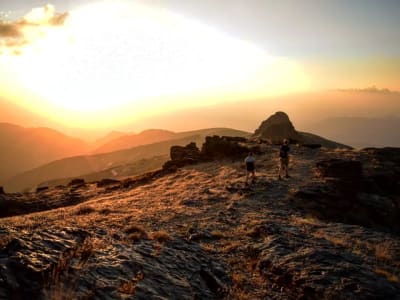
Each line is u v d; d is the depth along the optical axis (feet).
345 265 34.01
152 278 26.99
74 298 20.17
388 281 31.30
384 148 132.57
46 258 22.85
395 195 88.33
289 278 32.63
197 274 31.83
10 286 18.78
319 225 53.98
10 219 65.82
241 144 151.43
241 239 46.65
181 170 126.72
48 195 119.85
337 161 96.07
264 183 89.51
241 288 31.73
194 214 63.31
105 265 25.93
